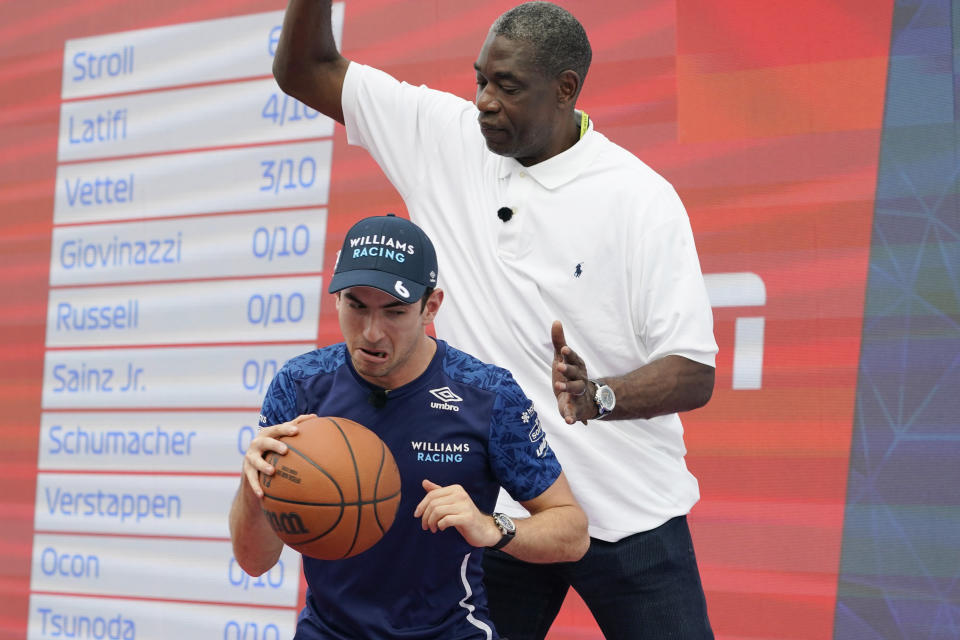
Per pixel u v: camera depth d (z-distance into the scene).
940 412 5.39
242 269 6.96
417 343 3.32
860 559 5.50
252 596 6.79
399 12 6.74
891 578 5.44
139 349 7.22
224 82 7.12
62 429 7.42
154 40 7.35
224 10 7.16
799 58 5.75
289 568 6.71
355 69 4.67
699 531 5.82
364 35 6.82
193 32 7.24
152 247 7.24
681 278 4.12
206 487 6.96
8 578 7.49
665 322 4.05
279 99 6.95
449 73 6.59
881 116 5.57
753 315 5.76
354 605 3.38
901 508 5.43
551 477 3.43
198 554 6.95
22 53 7.76
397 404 3.37
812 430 5.62
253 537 3.40
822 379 5.61
